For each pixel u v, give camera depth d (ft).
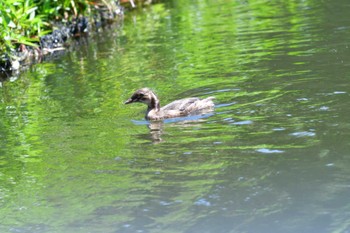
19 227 33.71
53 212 34.83
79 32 84.84
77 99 54.75
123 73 61.87
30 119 50.42
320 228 30.91
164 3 100.83
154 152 40.70
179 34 76.79
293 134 40.88
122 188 36.45
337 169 35.91
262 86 50.98
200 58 63.36
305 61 56.49
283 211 32.53
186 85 54.49
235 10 87.71
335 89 47.88
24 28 73.72
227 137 41.70
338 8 78.95
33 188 37.83
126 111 49.98
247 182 35.55
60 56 74.23
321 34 66.33
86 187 37.14
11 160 42.27
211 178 36.42
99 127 46.68
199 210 33.37
